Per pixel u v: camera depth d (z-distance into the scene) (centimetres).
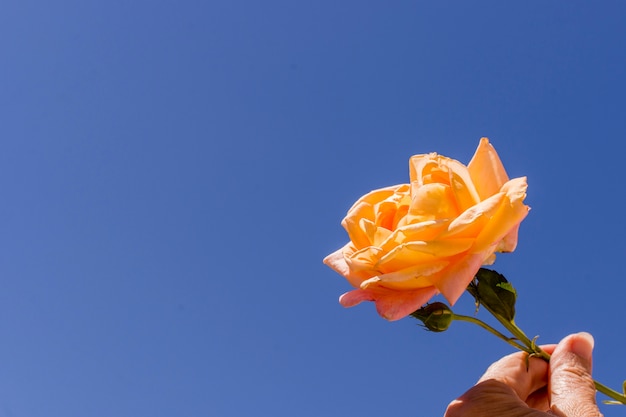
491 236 60
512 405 64
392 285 62
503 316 64
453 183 61
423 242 60
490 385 66
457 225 60
